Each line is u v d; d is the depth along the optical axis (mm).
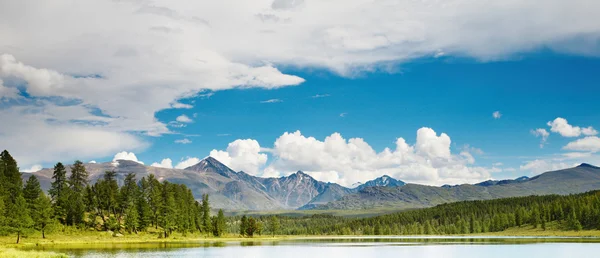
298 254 142500
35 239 158375
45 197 177375
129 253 122250
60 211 185875
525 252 143625
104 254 115375
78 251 123438
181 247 159625
